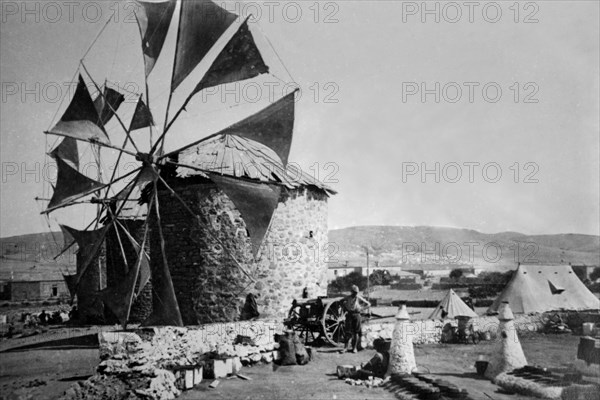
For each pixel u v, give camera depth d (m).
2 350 13.02
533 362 11.10
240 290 15.36
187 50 12.16
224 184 13.12
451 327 13.90
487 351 12.34
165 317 11.64
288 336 11.17
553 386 8.38
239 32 11.98
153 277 11.98
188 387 8.77
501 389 8.85
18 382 9.21
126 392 7.80
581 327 15.47
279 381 9.45
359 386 9.14
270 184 13.77
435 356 11.79
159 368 8.72
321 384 9.27
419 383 8.54
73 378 9.54
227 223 15.54
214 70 12.20
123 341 9.17
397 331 9.68
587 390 8.32
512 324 9.63
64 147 15.03
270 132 12.84
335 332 13.22
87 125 12.30
